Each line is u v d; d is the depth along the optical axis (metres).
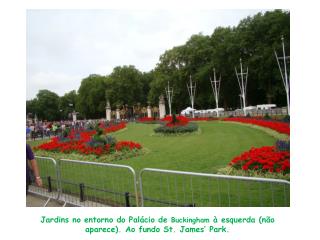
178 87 63.53
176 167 11.09
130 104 77.06
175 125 24.67
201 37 63.91
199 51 60.38
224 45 53.78
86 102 84.38
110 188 8.45
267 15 50.56
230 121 35.28
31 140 29.89
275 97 52.56
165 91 65.62
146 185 8.70
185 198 7.49
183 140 19.44
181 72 62.22
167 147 16.62
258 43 50.00
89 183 8.94
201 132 23.92
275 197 7.23
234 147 14.98
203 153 13.74
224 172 9.27
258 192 7.63
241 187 8.05
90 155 13.82
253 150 9.79
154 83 68.25
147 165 11.86
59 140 19.52
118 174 9.95
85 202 7.56
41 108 100.06
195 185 8.50
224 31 59.75
